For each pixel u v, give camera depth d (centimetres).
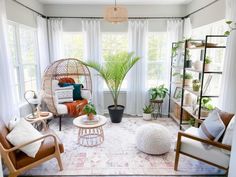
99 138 330
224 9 291
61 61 407
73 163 257
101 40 458
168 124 404
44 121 314
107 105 487
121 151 289
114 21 326
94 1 411
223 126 209
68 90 405
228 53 248
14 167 202
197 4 384
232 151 180
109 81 404
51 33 445
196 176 231
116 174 234
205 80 329
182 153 233
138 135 289
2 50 262
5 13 271
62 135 346
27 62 388
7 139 209
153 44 464
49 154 228
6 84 269
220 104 268
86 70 449
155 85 479
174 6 445
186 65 356
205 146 217
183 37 425
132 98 467
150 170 242
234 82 242
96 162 260
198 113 298
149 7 443
